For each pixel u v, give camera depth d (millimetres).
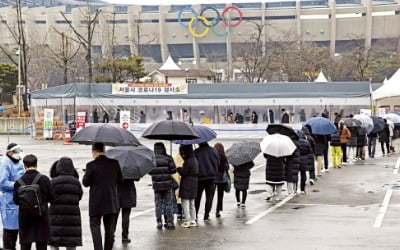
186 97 50281
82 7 114062
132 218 15344
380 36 117562
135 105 50344
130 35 116250
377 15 117000
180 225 14289
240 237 12961
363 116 30719
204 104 50219
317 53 88500
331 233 13391
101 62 79438
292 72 85875
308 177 23375
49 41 109375
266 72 88688
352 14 116938
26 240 9750
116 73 69125
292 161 18719
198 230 13734
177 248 11867
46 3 135625
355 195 19250
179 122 13680
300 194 19406
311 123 23953
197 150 14680
